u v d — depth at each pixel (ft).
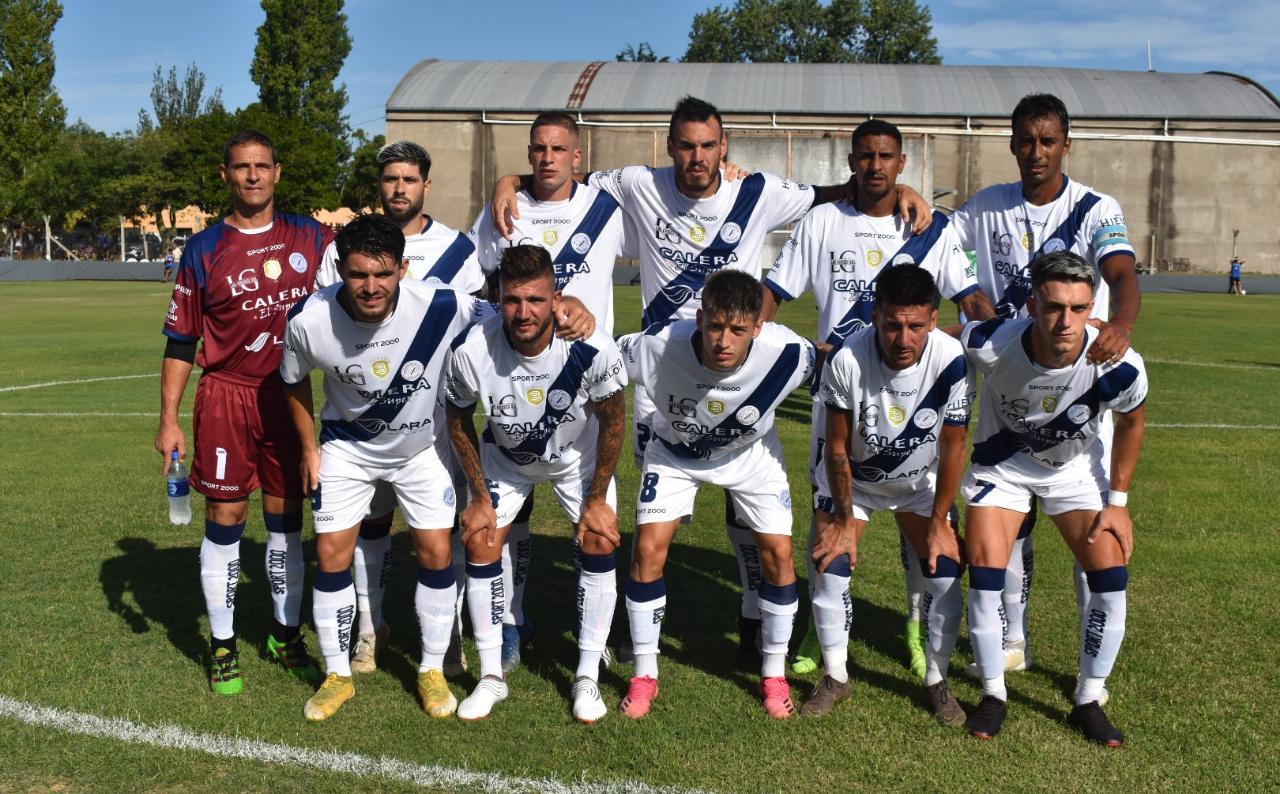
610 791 9.99
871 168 13.64
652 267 15.56
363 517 12.44
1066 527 11.83
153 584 16.26
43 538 18.65
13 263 126.82
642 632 12.03
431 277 14.08
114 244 175.22
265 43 156.66
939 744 11.10
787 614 12.00
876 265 14.15
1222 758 10.69
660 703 12.23
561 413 11.82
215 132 127.34
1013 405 11.52
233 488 12.48
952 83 142.82
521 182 15.11
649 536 12.10
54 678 12.57
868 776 10.35
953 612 11.76
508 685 12.82
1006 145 138.41
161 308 79.46
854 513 12.92
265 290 12.53
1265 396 36.47
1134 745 11.02
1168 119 135.95
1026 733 11.38
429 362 11.73
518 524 13.62
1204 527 19.27
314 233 13.28
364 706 12.10
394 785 10.10
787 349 11.59
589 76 145.18
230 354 12.52
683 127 14.07
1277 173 138.00
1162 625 14.39
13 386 38.37
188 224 192.75
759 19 224.33
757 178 15.16
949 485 11.84
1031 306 11.53
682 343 11.56
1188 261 139.95
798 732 11.41
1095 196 14.30
